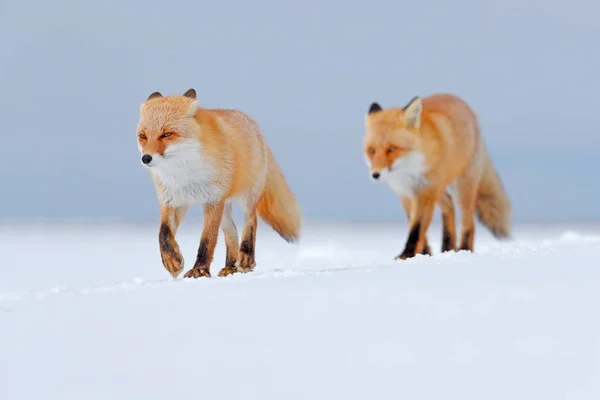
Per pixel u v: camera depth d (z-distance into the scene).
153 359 6.65
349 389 5.68
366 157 19.80
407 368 6.08
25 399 5.82
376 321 7.70
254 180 16.56
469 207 21.33
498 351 6.46
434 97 21.28
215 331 7.57
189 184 15.07
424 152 19.27
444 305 8.45
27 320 8.68
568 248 16.30
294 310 8.46
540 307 8.22
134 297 10.23
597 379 5.72
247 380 5.96
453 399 5.42
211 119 15.38
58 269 26.41
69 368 6.52
